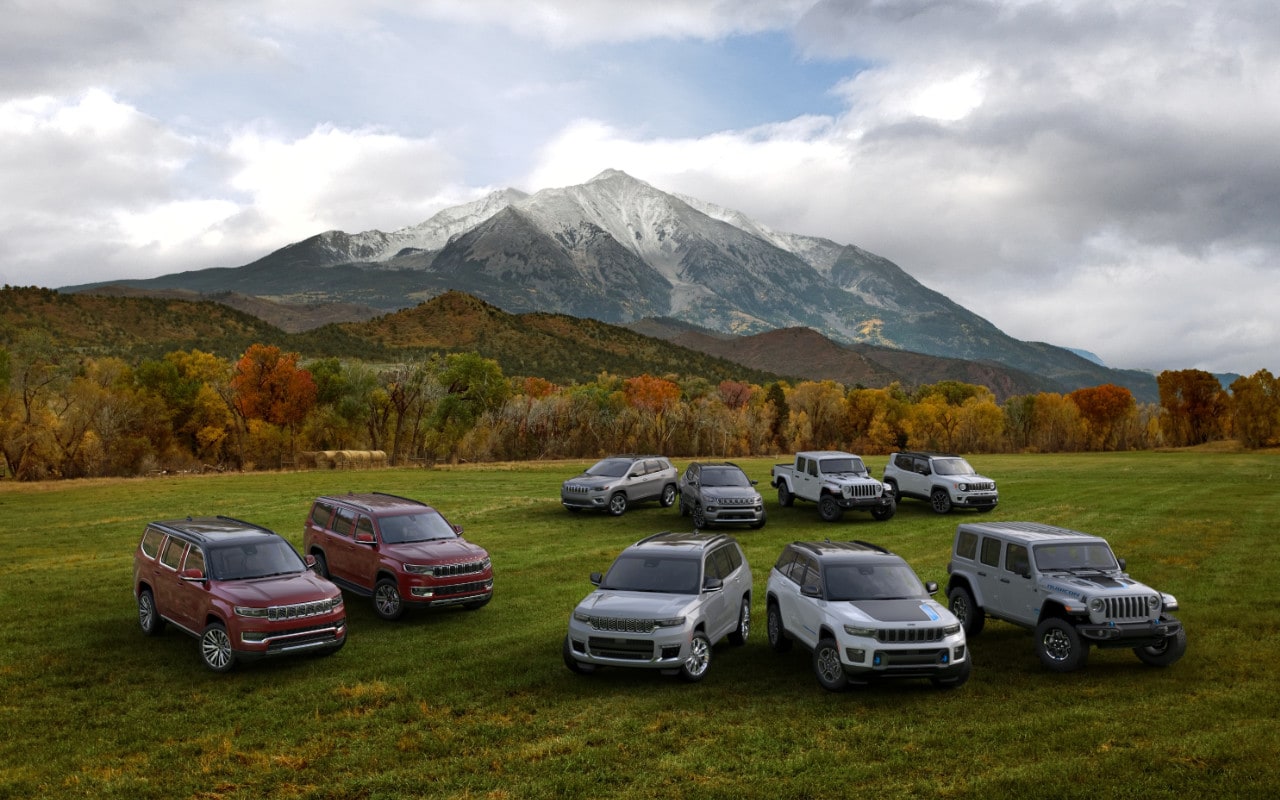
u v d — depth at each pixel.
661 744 9.05
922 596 11.41
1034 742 8.97
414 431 69.38
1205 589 16.75
